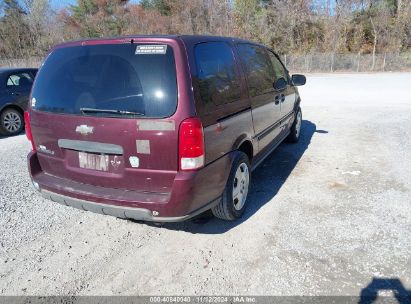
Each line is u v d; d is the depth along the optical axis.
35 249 3.46
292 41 33.81
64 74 3.33
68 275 3.08
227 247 3.41
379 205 4.11
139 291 2.88
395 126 7.93
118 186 3.20
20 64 32.72
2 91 8.41
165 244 3.50
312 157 5.96
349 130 7.74
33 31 40.00
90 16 44.00
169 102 2.89
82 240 3.61
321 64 28.48
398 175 4.99
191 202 3.01
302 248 3.33
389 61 27.69
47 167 3.65
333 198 4.34
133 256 3.33
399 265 3.05
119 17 42.91
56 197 3.46
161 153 2.95
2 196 4.64
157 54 2.96
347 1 32.72
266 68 4.97
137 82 2.97
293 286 2.85
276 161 5.80
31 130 3.64
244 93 3.93
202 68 3.18
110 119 3.04
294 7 33.56
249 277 2.98
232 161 3.56
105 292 2.88
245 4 36.03
